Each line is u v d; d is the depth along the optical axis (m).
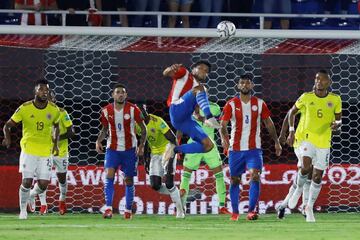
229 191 37.69
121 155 34.66
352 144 41.81
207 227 29.73
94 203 38.12
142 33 37.78
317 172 33.09
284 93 40.62
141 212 37.84
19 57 39.81
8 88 39.88
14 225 30.41
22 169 33.69
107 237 25.39
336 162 42.53
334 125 33.06
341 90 40.84
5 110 41.28
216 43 39.53
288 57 40.47
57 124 34.00
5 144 33.59
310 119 33.06
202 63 30.70
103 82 40.41
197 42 39.66
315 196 33.28
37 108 33.38
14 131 41.81
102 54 40.25
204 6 43.22
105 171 35.12
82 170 38.09
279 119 41.62
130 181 34.88
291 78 40.56
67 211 38.09
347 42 39.91
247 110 33.91
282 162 42.84
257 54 40.38
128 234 26.47
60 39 39.38
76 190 38.09
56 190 38.31
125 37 39.50
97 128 41.00
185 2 42.94
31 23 41.91
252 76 38.53
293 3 44.94
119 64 40.34
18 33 37.56
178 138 34.50
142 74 40.41
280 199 38.25
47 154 33.81
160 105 41.22
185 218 35.22
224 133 33.81
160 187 35.47
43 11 39.97
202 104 29.95
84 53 40.25
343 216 36.38
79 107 41.06
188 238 25.20
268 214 37.91
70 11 39.88
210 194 38.06
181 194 36.38
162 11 44.03
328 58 40.53
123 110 34.38
